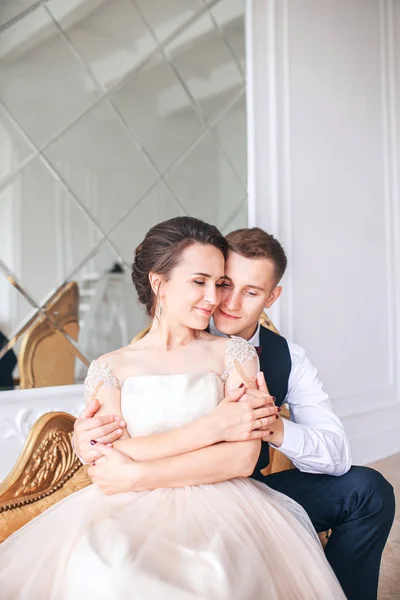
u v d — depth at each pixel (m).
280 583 1.28
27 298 2.76
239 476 1.48
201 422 1.45
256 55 3.47
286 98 3.58
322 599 1.31
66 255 2.93
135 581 1.16
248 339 1.95
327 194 3.81
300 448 1.67
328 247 3.80
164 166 3.33
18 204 2.78
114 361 1.61
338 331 3.84
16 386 2.67
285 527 1.41
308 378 1.94
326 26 3.84
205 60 3.47
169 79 3.38
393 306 4.30
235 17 3.49
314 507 1.78
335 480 1.80
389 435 4.13
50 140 2.91
